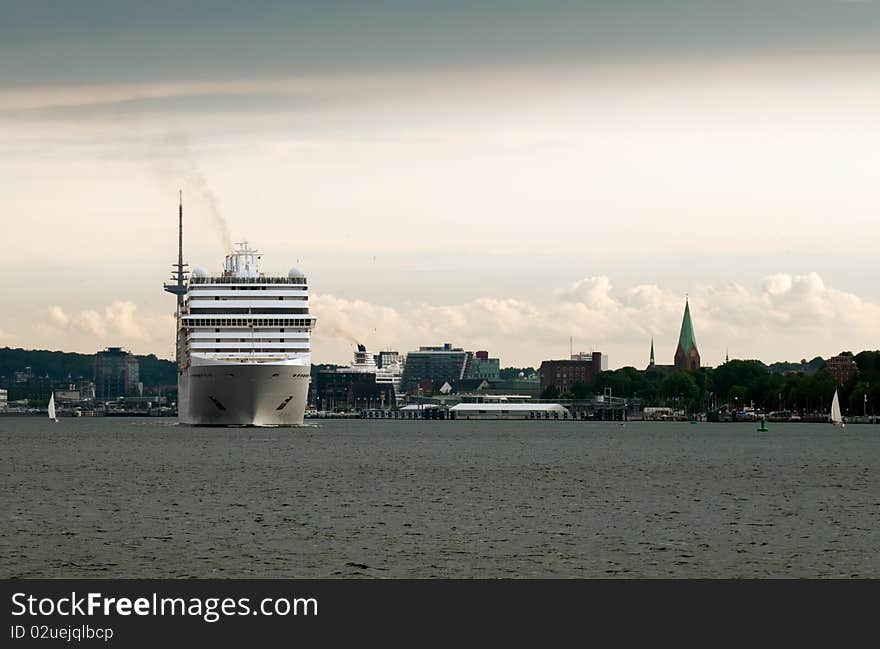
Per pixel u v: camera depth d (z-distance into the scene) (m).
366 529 110.88
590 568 92.56
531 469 189.88
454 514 122.06
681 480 167.25
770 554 98.56
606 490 149.75
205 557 96.50
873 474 180.75
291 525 113.56
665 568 92.69
